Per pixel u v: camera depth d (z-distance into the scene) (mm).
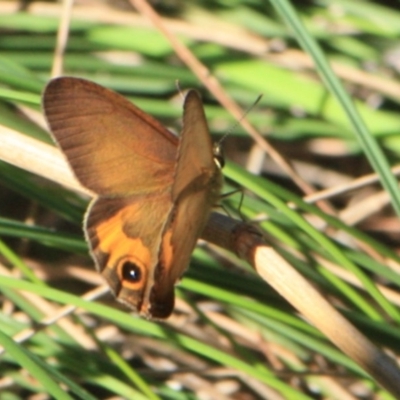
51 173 965
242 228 964
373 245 989
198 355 1028
